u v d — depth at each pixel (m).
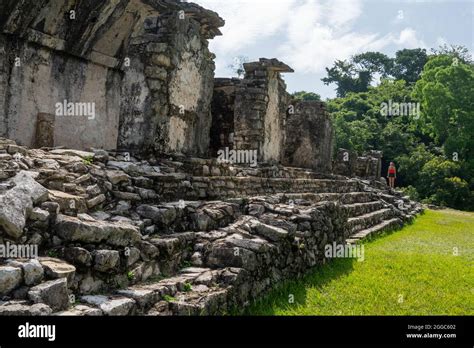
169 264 4.70
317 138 16.97
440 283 6.65
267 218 6.22
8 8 6.71
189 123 8.89
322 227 7.18
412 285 6.50
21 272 3.21
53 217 3.88
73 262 3.70
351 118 41.78
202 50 9.25
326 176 15.38
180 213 5.60
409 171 33.59
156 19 8.16
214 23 10.26
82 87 8.20
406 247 10.02
